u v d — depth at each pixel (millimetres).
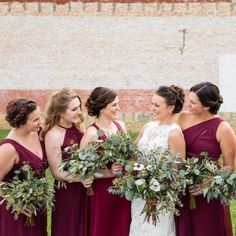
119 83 16234
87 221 6500
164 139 6270
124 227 6488
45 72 16297
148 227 6363
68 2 16125
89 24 16172
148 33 16141
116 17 16125
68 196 6367
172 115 6426
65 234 6391
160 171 5820
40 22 16172
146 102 16250
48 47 16203
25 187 5711
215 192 5855
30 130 5859
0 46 16250
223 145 6191
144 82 16203
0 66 16281
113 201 6438
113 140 6141
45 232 6211
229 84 16078
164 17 16078
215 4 15984
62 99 6262
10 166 5816
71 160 6125
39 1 16109
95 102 6453
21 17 16172
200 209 6246
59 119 6320
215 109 6246
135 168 5887
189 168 5957
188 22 16078
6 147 5785
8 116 5828
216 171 5969
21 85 16312
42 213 6062
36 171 5906
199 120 6316
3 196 5734
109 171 6371
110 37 16188
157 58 16172
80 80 16266
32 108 5797
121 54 16203
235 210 9438
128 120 16234
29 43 16219
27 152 5887
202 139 6211
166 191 5844
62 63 16250
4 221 5910
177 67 16188
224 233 6363
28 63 16266
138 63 16188
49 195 5852
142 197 5852
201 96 6125
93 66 16250
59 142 6246
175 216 6387
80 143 6449
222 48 16078
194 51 16125
